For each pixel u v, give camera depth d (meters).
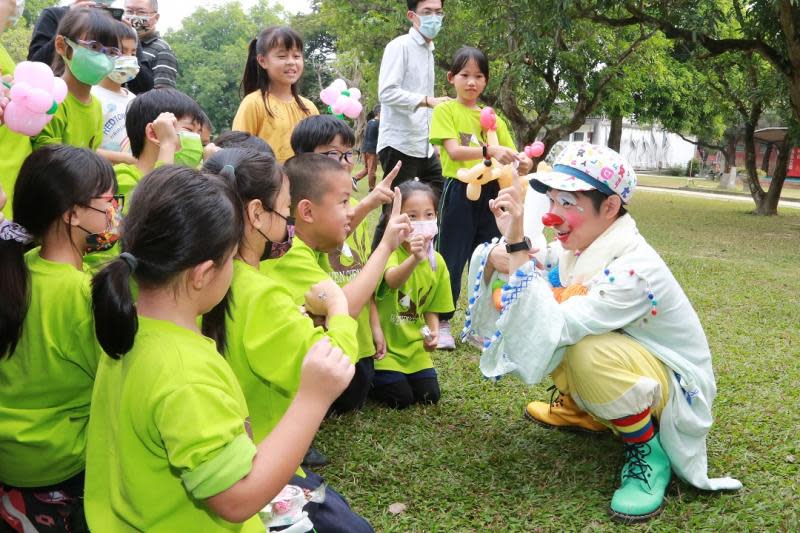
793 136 14.71
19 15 3.09
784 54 11.75
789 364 4.52
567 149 3.01
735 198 22.53
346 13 18.02
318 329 2.05
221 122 49.97
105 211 2.17
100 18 3.20
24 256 2.12
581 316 2.81
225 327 2.05
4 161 2.93
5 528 2.20
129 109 3.19
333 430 3.49
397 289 3.73
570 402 3.51
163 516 1.64
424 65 5.41
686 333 2.95
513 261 2.87
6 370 2.11
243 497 1.52
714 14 11.12
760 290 6.89
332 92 4.27
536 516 2.75
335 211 2.71
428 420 3.65
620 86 14.72
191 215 1.55
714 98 16.78
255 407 2.19
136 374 1.59
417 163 5.58
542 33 11.78
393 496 2.88
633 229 3.04
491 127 4.79
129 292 1.52
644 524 2.70
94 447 1.72
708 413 2.91
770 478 3.05
